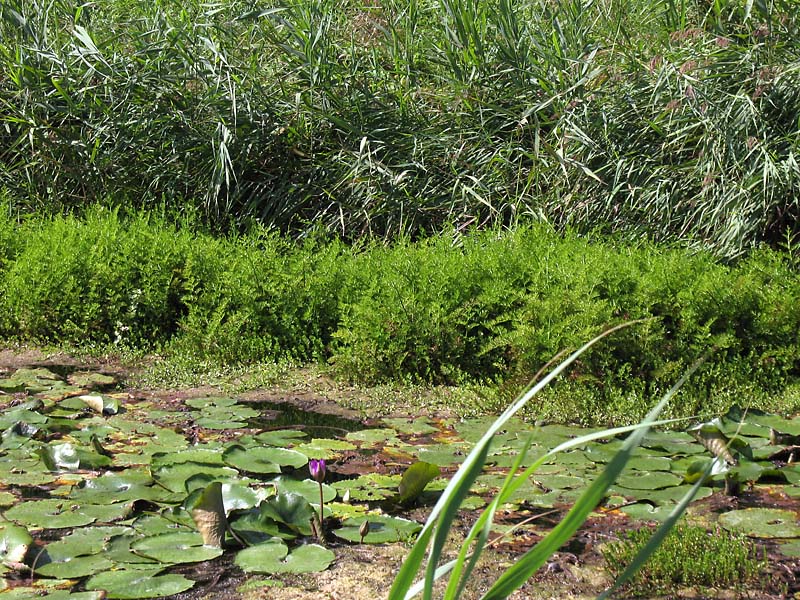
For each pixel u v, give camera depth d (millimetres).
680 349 5473
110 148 8641
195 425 4824
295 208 8336
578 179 7711
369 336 5766
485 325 5719
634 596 2967
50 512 3525
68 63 8781
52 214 8477
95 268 6691
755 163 6945
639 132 7812
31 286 6559
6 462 4148
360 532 3350
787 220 7238
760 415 4836
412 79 8773
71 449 4137
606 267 5871
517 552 3264
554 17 8641
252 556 3162
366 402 5355
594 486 1583
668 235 7301
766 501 3777
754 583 3043
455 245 7109
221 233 8086
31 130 8227
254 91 8477
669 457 4328
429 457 4277
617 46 8289
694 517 3580
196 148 8312
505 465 4184
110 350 6316
